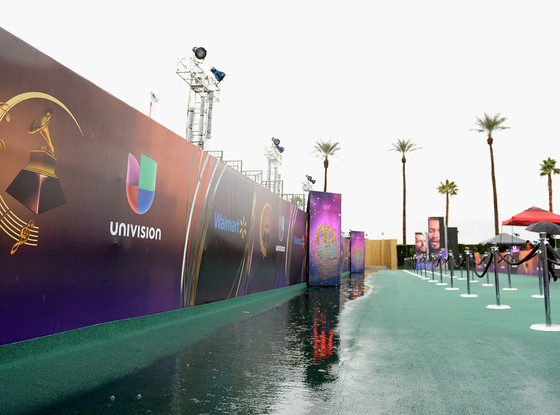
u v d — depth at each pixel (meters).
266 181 23.05
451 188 60.00
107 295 4.66
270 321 6.13
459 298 9.68
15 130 3.42
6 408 2.26
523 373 3.06
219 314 7.02
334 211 15.89
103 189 4.61
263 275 10.78
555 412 2.21
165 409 2.27
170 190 6.16
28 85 3.55
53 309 3.83
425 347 4.09
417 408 2.29
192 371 3.16
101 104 4.61
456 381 2.85
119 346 4.12
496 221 38.47
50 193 3.81
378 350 3.96
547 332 4.93
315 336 4.79
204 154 7.36
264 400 2.45
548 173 50.09
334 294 11.50
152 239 5.65
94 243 4.45
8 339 3.32
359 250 29.91
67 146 4.05
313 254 15.18
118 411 2.23
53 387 2.70
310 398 2.48
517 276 21.17
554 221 17.12
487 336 4.69
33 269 3.60
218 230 7.93
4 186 3.31
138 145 5.34
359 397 2.50
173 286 6.20
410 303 8.66
